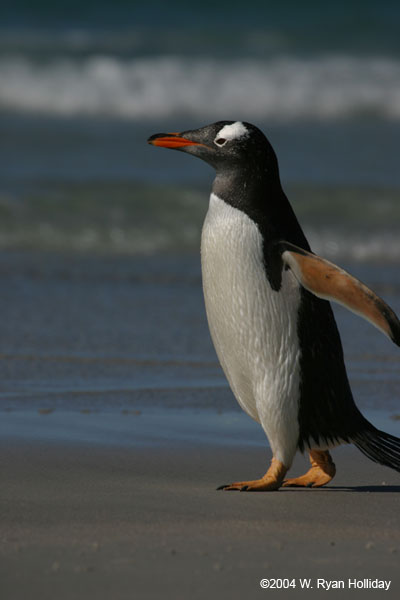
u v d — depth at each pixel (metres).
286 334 14.12
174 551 11.03
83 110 72.56
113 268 37.12
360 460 16.92
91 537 11.55
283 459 14.63
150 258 39.72
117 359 24.14
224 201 14.35
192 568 10.43
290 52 90.06
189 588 9.81
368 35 97.25
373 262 40.56
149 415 19.36
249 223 14.11
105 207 46.41
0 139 60.69
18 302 30.39
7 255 38.41
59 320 28.20
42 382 21.75
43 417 18.83
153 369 23.34
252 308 14.10
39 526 12.00
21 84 74.50
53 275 35.16
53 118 69.38
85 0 111.56
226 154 14.35
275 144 64.25
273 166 14.45
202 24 109.88
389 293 33.91
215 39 93.56
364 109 76.69
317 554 11.12
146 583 9.91
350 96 78.00
